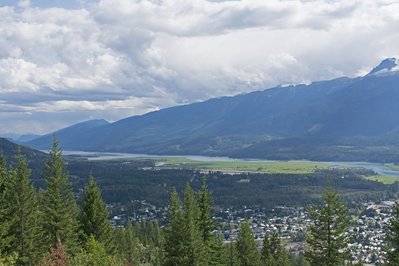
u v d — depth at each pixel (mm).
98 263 41312
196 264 66000
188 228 66938
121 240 108312
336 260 53719
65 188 70500
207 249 71938
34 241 62031
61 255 41969
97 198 70312
